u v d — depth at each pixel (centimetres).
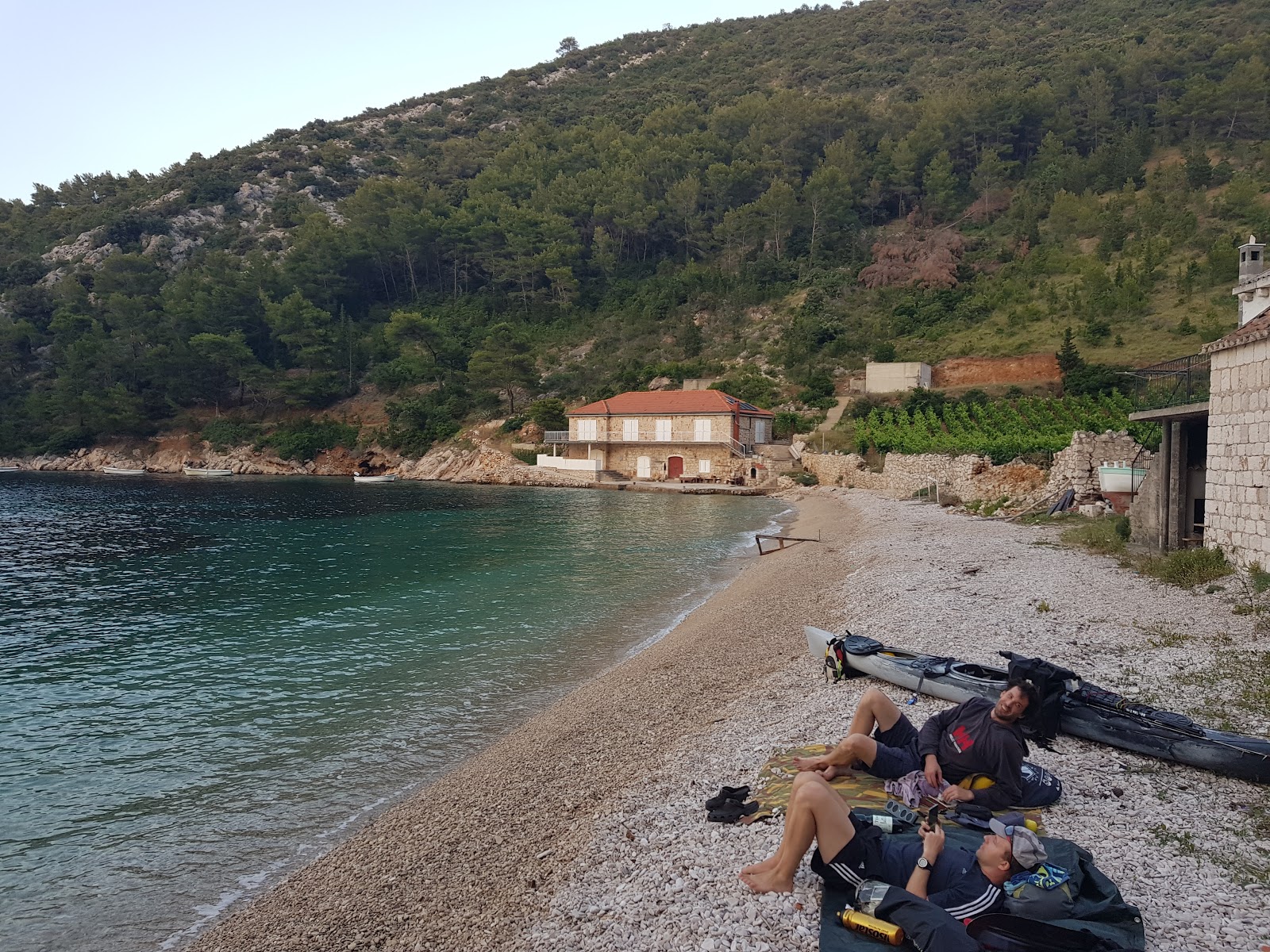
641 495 6956
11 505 6281
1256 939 566
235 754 1327
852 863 618
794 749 1013
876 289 11150
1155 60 15025
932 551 2733
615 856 812
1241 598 1591
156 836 1049
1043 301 9388
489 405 10281
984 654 1377
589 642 2006
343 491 7625
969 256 11512
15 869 973
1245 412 1775
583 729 1321
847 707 1168
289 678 1750
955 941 520
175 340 11519
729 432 7562
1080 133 14775
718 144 15662
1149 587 1842
